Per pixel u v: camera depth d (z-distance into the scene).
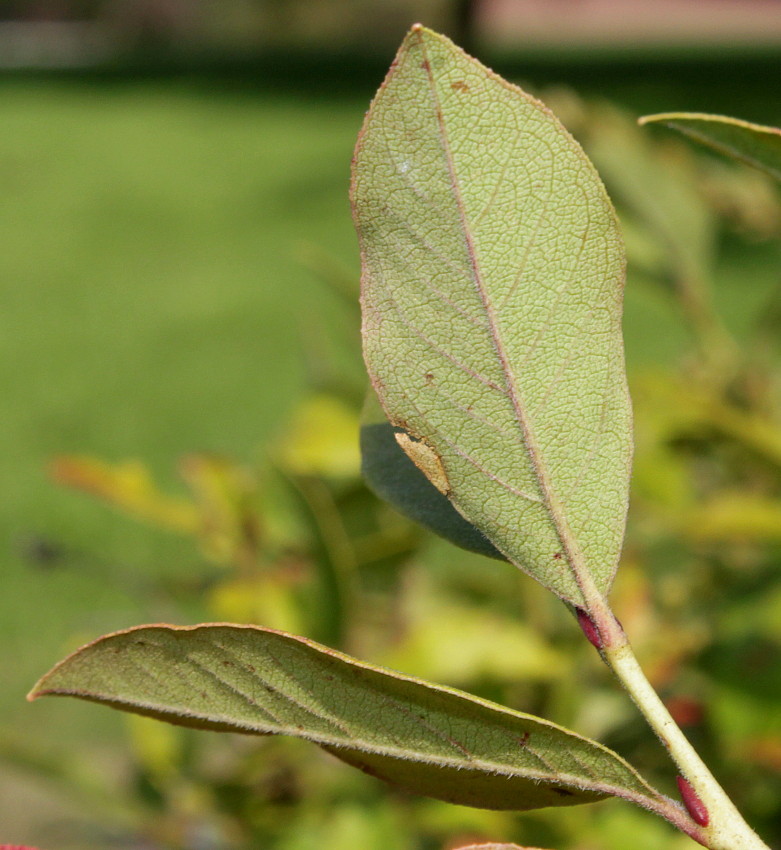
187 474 0.56
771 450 0.52
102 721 1.17
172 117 6.70
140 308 3.23
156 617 0.71
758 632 0.46
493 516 0.27
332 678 0.27
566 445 0.27
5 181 5.32
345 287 0.60
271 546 0.54
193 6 12.40
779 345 0.67
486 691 0.49
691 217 0.60
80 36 12.81
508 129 0.27
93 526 1.85
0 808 0.99
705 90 5.71
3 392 2.62
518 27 12.88
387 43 10.91
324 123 6.04
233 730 0.27
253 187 4.68
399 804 0.53
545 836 0.48
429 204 0.27
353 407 0.57
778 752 0.44
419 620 0.53
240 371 2.59
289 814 0.55
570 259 0.27
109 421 2.37
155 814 0.58
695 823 0.26
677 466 0.55
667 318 2.47
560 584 0.27
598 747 0.26
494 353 0.27
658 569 0.59
